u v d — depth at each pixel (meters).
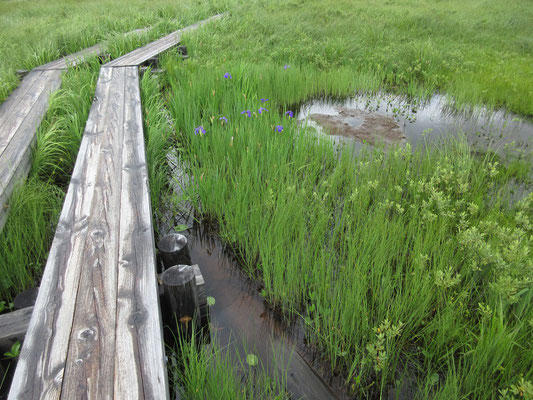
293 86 6.62
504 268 2.49
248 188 3.59
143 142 3.99
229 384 2.06
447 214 3.16
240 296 2.89
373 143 5.14
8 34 9.12
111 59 7.99
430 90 7.02
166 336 2.55
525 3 13.78
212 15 12.75
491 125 5.31
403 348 2.42
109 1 14.27
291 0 13.25
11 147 3.98
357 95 7.12
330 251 2.96
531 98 6.21
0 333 2.06
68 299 2.09
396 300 2.45
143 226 2.70
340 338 2.40
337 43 8.65
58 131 4.52
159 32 9.93
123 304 2.07
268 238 2.97
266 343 2.51
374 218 3.17
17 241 2.92
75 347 1.83
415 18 11.09
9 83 5.78
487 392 2.00
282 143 4.27
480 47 9.47
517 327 2.13
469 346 2.21
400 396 2.17
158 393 1.64
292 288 2.75
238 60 7.59
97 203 2.96
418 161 4.29
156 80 6.52
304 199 3.60
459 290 2.63
